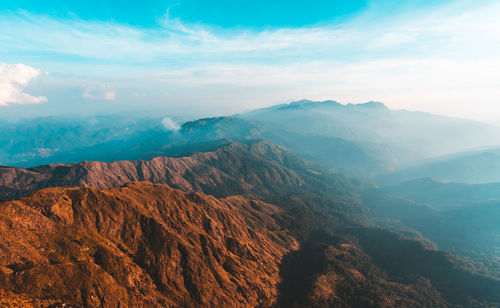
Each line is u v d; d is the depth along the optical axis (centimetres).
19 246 11381
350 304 19938
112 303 12056
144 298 13588
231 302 16825
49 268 11362
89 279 12050
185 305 14975
